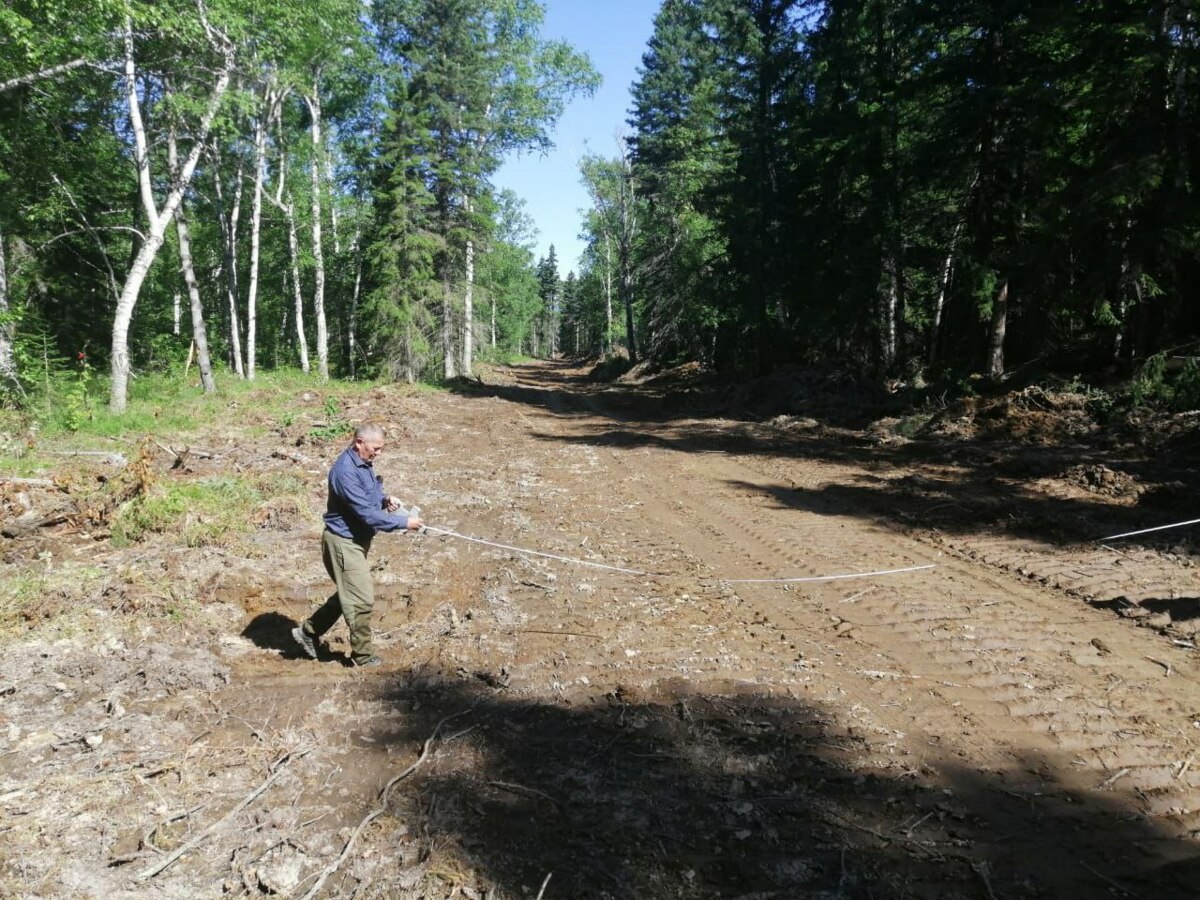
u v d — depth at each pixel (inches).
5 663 184.4
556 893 117.3
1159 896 119.5
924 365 804.6
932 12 679.1
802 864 125.3
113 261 1026.7
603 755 156.9
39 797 137.3
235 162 993.5
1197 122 533.6
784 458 543.8
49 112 674.8
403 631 222.8
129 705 172.6
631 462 532.4
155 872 119.7
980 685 191.2
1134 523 335.9
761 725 170.1
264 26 657.0
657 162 1470.2
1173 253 518.9
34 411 506.9
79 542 268.5
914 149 753.6
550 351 4239.7
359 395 819.4
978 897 118.8
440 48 1201.4
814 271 916.0
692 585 267.7
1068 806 142.9
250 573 253.1
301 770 150.0
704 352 1375.5
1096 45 549.0
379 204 1203.9
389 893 117.2
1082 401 553.6
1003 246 673.6
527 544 316.2
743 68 1008.9
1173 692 187.5
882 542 327.0
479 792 143.0
